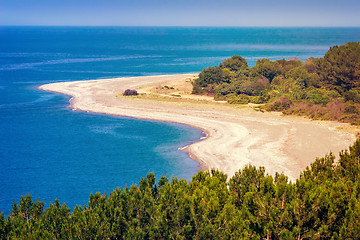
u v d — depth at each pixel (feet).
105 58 642.22
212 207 63.10
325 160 75.46
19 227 62.80
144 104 268.00
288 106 238.27
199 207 61.82
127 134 199.62
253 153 159.94
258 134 189.57
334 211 57.52
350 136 176.55
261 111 237.45
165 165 151.84
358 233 54.19
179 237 60.03
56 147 178.40
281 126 202.08
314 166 75.10
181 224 61.77
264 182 63.52
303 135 182.39
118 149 174.09
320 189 59.93
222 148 169.58
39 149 175.73
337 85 267.39
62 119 233.35
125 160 159.02
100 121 227.81
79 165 153.58
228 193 70.23
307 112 223.92
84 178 139.74
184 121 223.10
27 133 203.41
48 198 122.72
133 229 61.72
